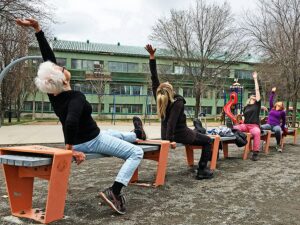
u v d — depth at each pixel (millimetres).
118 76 51719
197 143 5621
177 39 34406
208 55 34594
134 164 3855
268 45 24594
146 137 5223
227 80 54312
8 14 15055
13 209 3598
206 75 35781
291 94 24516
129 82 52031
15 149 3510
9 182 3559
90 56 51469
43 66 3582
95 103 49906
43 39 4066
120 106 51375
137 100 52062
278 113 9953
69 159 3406
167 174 6070
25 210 3693
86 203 4160
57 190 3324
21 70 26797
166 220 3645
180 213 3895
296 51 23266
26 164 3121
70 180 5398
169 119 5215
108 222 3529
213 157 6516
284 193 4895
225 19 34031
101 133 3918
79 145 3797
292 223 3639
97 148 3832
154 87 5762
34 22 3973
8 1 14805
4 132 16047
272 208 4160
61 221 3506
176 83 45406
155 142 5031
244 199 4535
